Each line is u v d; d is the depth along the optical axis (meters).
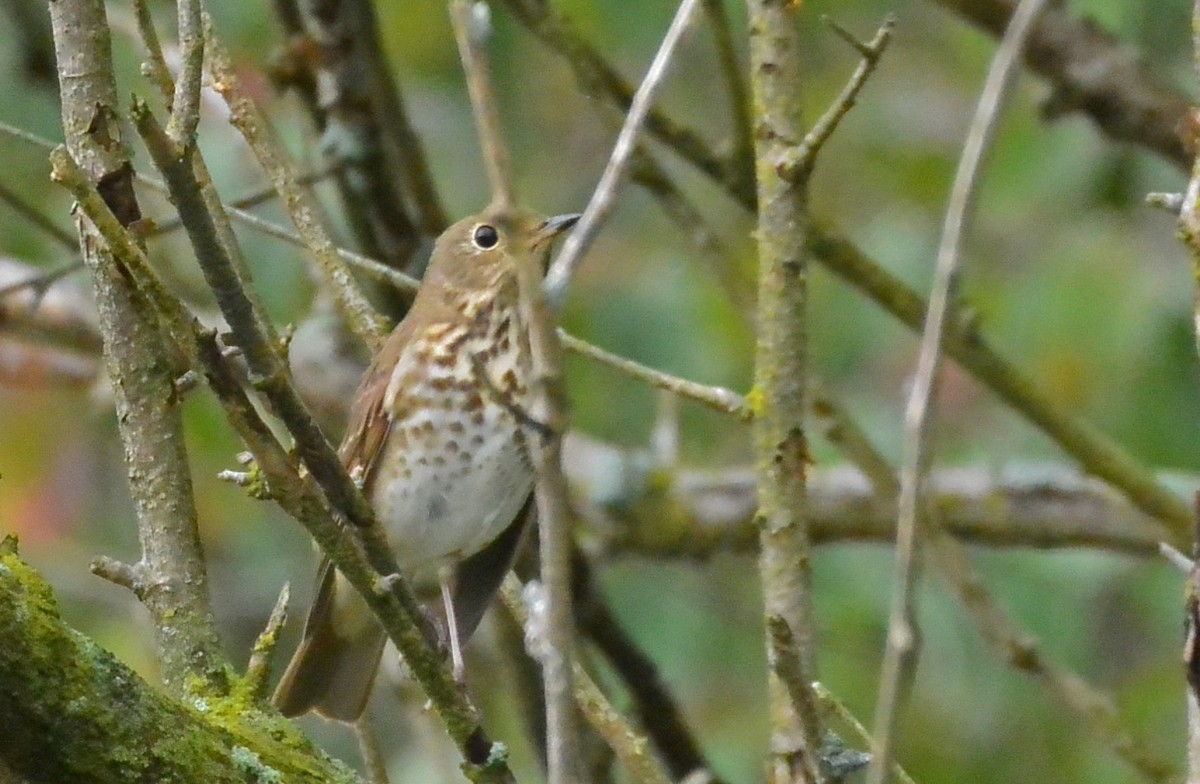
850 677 10.77
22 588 5.03
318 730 11.81
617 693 11.77
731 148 9.57
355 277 9.62
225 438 11.69
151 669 11.36
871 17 12.54
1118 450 9.78
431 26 12.41
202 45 5.58
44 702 5.02
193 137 5.50
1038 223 11.11
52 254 11.77
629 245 11.83
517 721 11.34
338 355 11.29
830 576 11.02
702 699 11.40
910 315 9.45
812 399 9.22
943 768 10.98
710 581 11.55
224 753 5.39
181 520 6.49
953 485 10.98
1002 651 7.94
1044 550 10.95
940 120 12.30
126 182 6.23
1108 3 10.65
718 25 9.39
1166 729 10.85
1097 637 11.23
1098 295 10.62
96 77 6.28
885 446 11.32
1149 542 10.77
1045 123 10.15
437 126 12.55
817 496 10.79
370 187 10.52
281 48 10.38
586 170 12.64
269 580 12.30
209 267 5.27
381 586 5.66
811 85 12.50
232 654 12.07
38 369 12.13
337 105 10.39
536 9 9.72
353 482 5.76
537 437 4.85
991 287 11.06
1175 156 9.88
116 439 12.84
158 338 6.56
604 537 11.19
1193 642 5.70
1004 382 9.47
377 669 8.35
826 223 9.42
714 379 11.21
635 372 7.18
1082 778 10.88
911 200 12.00
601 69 9.88
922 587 11.03
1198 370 10.26
